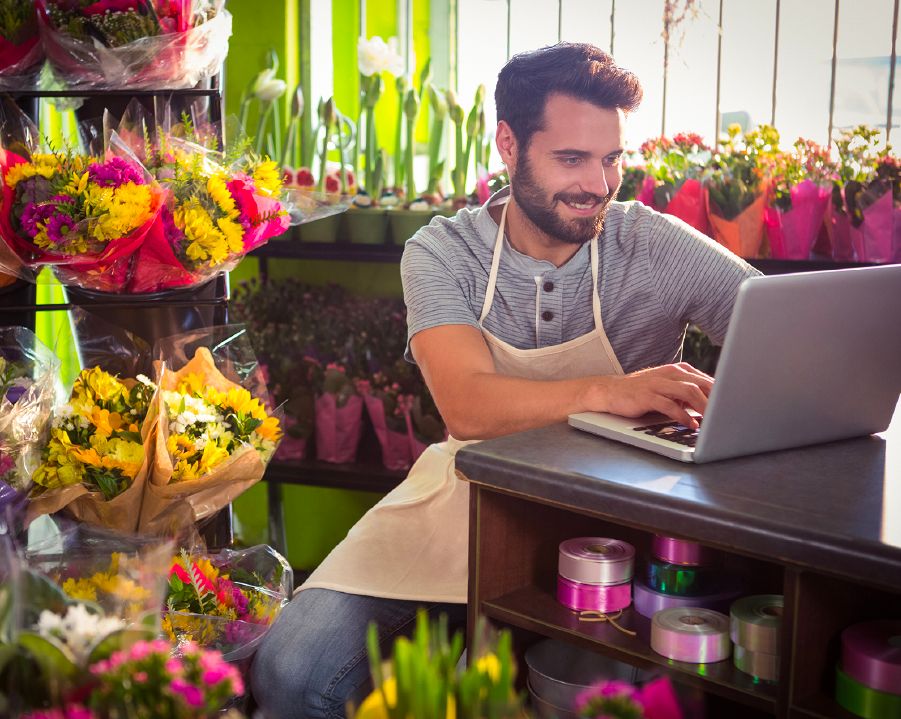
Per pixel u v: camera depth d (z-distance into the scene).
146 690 0.87
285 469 3.41
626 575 1.51
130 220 1.99
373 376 3.36
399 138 3.41
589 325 2.22
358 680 1.93
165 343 2.20
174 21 2.20
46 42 2.18
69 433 2.01
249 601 1.95
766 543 1.20
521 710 0.86
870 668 1.20
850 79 3.18
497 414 1.85
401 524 2.16
